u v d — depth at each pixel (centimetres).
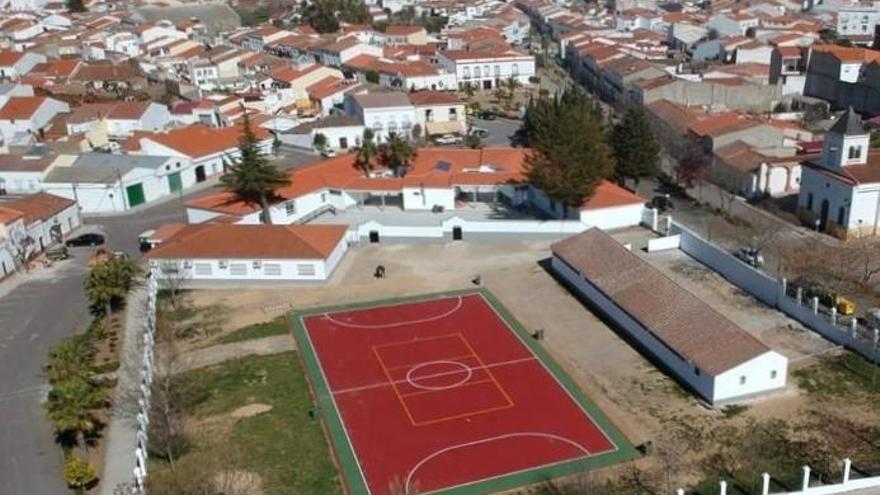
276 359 7200
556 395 6475
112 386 6750
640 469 5494
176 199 12162
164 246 8981
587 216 9862
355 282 8794
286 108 16812
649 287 7456
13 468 5712
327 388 6700
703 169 11788
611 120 13462
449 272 8975
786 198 10962
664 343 6731
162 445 5834
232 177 10638
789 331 7262
